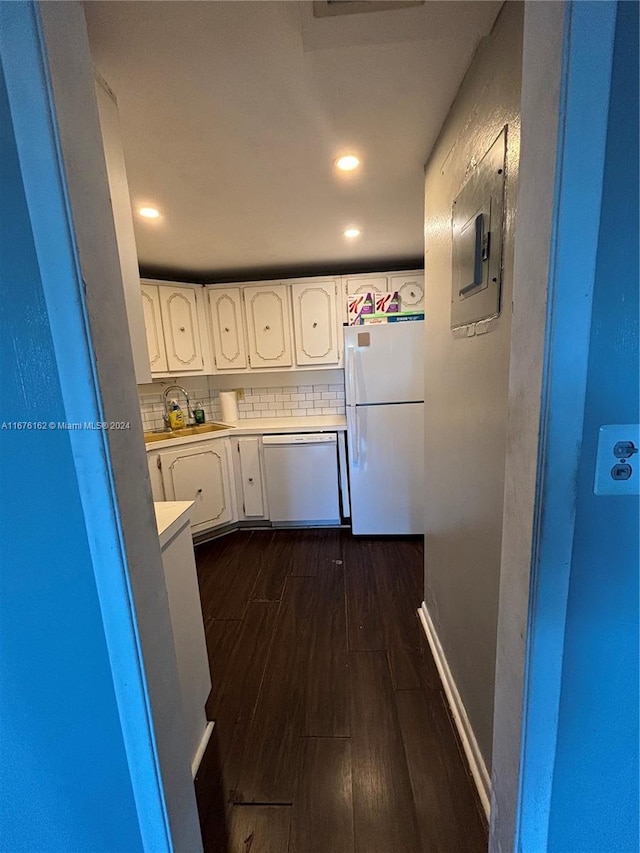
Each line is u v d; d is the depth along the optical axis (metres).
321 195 1.83
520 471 0.70
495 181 0.93
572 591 0.68
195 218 2.02
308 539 3.04
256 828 1.15
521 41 0.78
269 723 1.48
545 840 0.80
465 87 1.09
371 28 0.85
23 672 0.77
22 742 0.80
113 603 0.72
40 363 0.64
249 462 3.16
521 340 0.68
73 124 0.61
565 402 0.62
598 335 0.60
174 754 0.87
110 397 0.68
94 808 0.84
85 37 0.65
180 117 1.20
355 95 1.14
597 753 0.75
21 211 0.60
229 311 3.20
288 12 0.83
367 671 1.71
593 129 0.54
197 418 3.44
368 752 1.35
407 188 1.79
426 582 1.98
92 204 0.65
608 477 0.64
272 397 3.65
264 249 2.64
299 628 2.02
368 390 2.75
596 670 0.72
